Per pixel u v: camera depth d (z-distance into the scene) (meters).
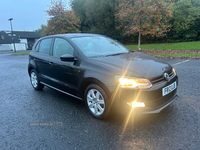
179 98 3.82
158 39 27.62
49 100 4.26
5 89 5.39
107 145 2.38
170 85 2.89
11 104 4.11
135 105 2.60
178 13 23.80
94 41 3.98
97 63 3.05
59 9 19.31
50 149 2.37
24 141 2.59
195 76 5.55
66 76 3.56
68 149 2.34
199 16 23.80
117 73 2.73
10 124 3.14
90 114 3.36
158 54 11.69
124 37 30.02
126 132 2.66
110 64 2.98
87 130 2.78
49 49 4.26
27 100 4.33
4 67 10.19
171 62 8.62
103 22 30.50
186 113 3.13
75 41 3.70
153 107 2.63
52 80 4.05
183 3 23.42
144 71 2.74
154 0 12.82
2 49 48.09
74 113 3.45
